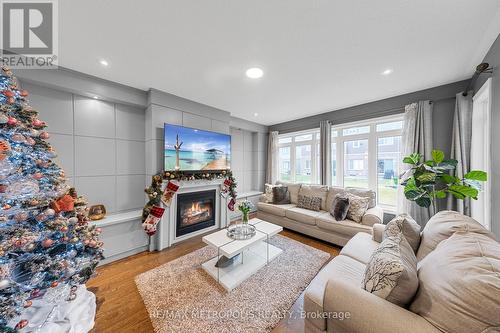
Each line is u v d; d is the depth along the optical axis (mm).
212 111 3459
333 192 3320
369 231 2436
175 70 2150
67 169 2309
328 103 3301
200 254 2502
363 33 1548
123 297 1705
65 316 1381
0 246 1084
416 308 827
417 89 2705
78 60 1951
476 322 627
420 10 1313
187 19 1391
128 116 2793
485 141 2072
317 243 2891
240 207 2533
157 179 2619
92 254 1684
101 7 1272
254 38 1607
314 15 1355
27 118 1340
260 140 5016
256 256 2324
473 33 1552
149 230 2473
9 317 1067
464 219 1263
